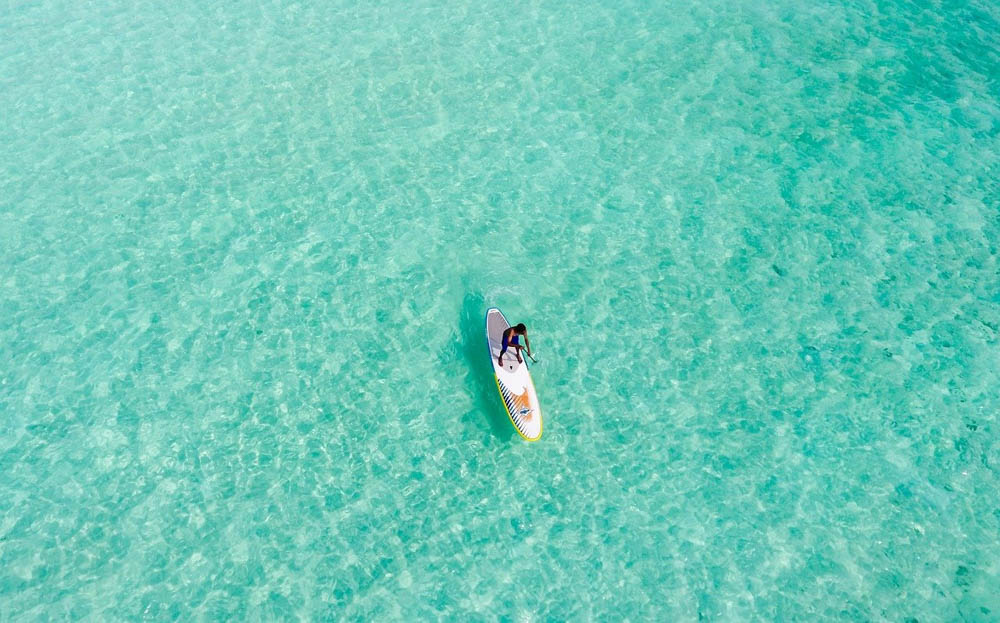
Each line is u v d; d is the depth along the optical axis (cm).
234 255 1471
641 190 1554
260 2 2027
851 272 1410
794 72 1764
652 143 1634
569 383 1298
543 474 1203
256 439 1241
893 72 1750
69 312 1397
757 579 1091
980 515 1131
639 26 1898
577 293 1402
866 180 1544
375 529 1148
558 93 1742
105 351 1345
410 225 1509
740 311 1371
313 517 1158
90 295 1420
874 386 1270
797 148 1611
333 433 1246
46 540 1137
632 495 1178
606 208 1527
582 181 1573
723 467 1202
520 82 1769
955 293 1371
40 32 1964
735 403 1267
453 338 1350
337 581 1098
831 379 1283
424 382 1301
